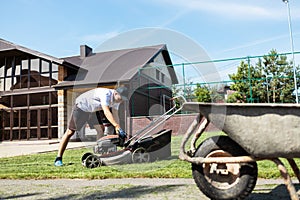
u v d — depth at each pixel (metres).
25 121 16.20
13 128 16.06
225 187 2.28
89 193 2.97
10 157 7.06
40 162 5.81
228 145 2.28
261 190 2.87
